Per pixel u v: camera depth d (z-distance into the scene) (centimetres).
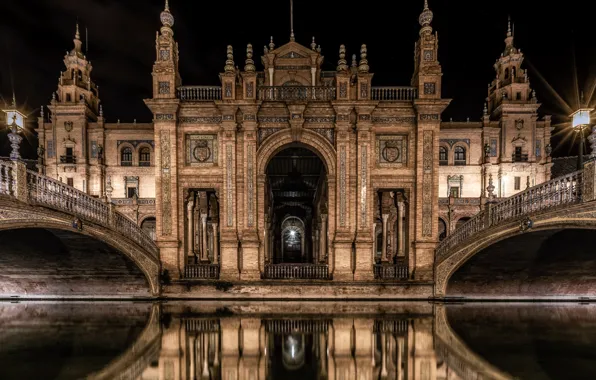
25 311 1446
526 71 4116
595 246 1414
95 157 4184
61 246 1489
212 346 973
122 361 859
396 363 849
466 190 4059
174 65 1828
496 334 1103
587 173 1093
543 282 1752
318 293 1686
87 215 1405
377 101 1750
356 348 962
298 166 2505
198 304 1584
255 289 1697
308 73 2127
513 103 4022
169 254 1755
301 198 3331
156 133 1773
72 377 759
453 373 789
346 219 1756
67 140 4141
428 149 1769
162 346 972
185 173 1791
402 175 1794
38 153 4088
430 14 1784
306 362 855
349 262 1734
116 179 4197
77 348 959
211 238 2962
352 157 1777
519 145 4038
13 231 1273
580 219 1110
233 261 1739
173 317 1315
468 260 1636
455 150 4109
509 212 1434
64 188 1308
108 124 4181
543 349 962
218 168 1788
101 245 1489
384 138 1816
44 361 859
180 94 1823
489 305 1608
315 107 1798
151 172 4191
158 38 1788
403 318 1311
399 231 2095
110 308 1498
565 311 1473
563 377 767
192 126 1800
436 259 1728
